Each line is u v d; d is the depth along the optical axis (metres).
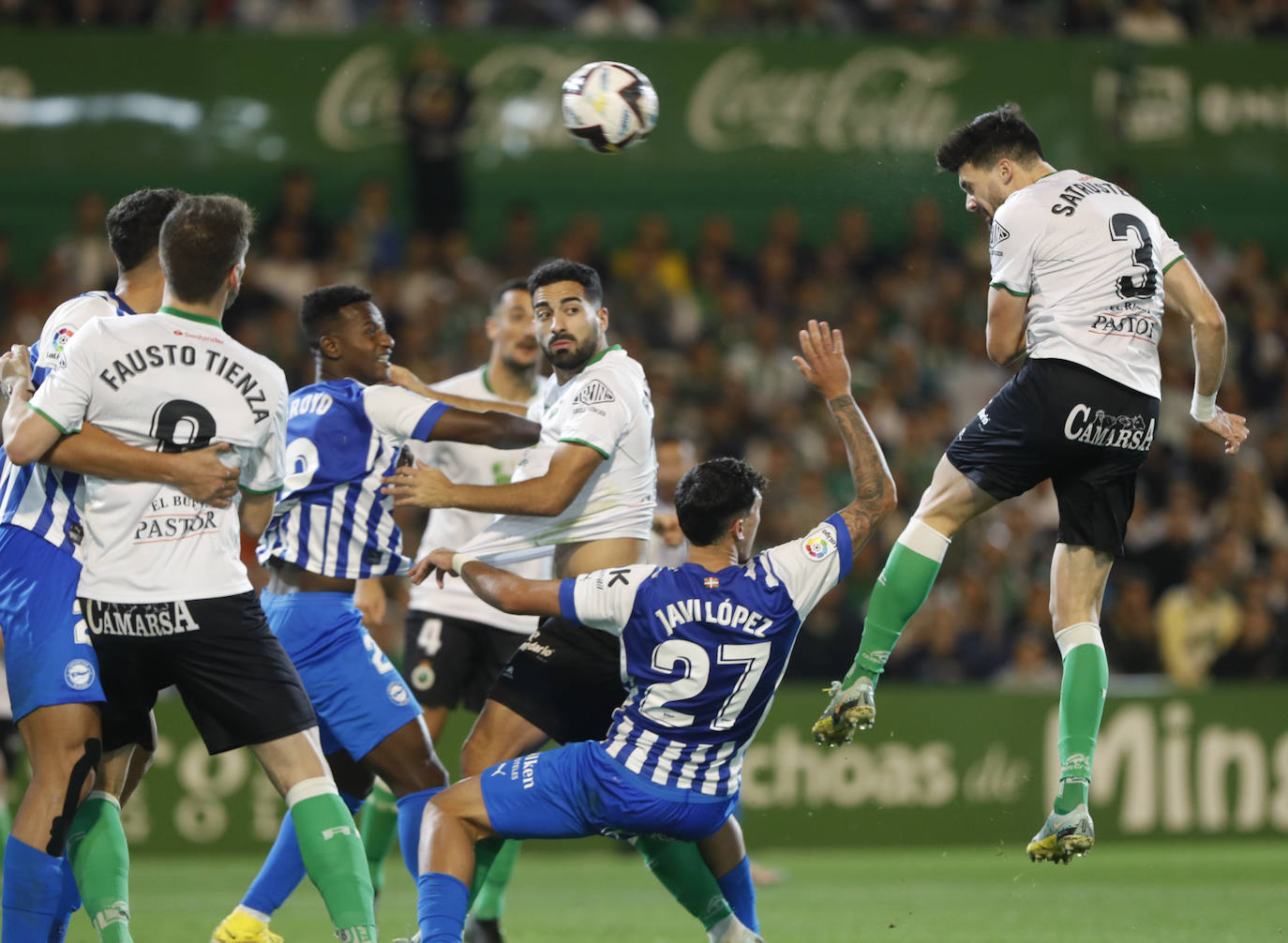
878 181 56.59
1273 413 56.47
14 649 16.50
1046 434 18.38
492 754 19.31
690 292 58.25
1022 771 40.31
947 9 58.91
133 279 17.97
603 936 24.95
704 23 58.88
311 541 20.03
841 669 42.38
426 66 54.03
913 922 26.80
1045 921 27.08
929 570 18.94
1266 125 56.03
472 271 55.06
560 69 54.69
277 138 53.47
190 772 36.75
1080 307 18.38
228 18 56.03
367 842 23.42
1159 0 58.91
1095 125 55.06
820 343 18.53
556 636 19.38
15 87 52.00
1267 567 47.84
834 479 50.22
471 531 25.69
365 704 19.89
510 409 25.22
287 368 50.59
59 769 16.30
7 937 16.30
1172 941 24.38
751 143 54.75
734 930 18.86
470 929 21.88
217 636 16.73
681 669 16.92
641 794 17.00
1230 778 40.56
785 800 39.25
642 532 19.86
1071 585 18.95
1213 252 59.69
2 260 54.31
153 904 28.97
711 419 51.16
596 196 60.19
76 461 16.27
